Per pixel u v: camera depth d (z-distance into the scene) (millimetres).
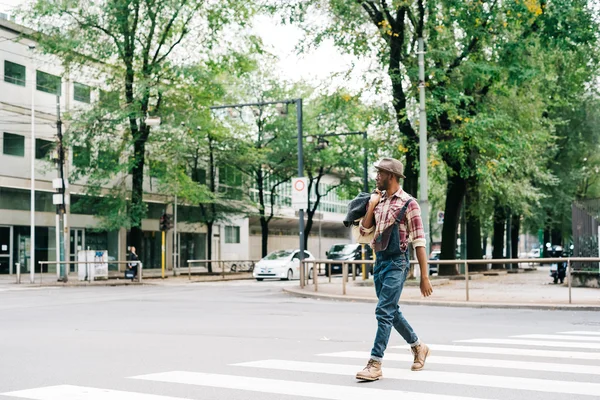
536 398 4988
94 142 32156
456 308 15445
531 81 25875
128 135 33031
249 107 41969
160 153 33719
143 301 18219
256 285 26891
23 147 34594
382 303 5793
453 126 23828
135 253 31094
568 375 5953
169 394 5262
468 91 25219
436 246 69188
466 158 26016
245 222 54750
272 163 42531
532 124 27141
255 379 5867
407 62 23031
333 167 45375
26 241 35000
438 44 23531
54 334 9992
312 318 12734
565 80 29578
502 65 23516
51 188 36156
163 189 35094
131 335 9766
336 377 5914
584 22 22375
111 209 33031
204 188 34188
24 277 33000
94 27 31594
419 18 22266
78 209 34000
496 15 22781
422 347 6262
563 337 9164
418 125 24516
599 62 26047
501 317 12992
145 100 31781
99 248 39594
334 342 8742
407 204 5828
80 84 36438
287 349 8008
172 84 32438
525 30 23344
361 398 4992
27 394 5332
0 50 33375
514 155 27422
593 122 36969
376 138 25328
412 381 5672
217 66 33250
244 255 54562
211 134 37031
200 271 45438
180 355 7535
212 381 5797
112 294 21734
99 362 7055
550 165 37625
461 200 28188
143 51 32250
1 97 33312
